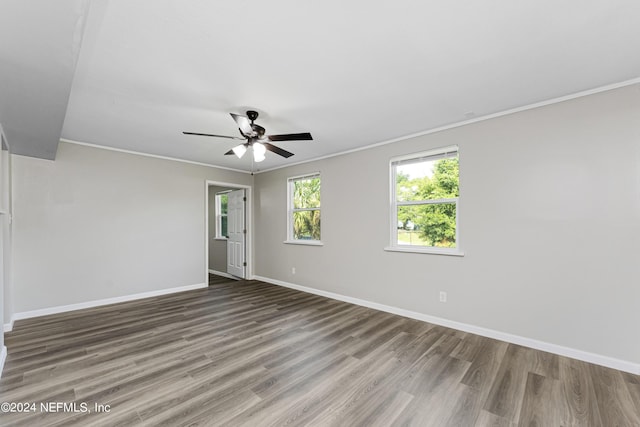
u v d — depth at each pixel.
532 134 2.70
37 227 3.59
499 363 2.39
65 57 1.52
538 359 2.46
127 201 4.34
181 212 4.95
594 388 2.03
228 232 6.47
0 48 1.42
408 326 3.25
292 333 3.04
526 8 1.49
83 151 3.95
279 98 2.54
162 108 2.73
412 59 1.96
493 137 2.92
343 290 4.33
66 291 3.80
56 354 2.53
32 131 2.61
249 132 2.74
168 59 1.93
